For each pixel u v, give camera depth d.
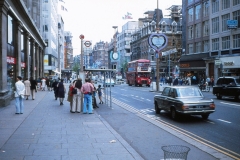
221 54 47.91
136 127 12.24
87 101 15.88
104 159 6.95
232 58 43.84
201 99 14.20
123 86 58.22
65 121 12.87
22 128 10.97
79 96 16.22
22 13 26.19
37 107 18.59
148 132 11.11
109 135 9.80
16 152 7.50
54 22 79.19
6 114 14.88
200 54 55.19
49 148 7.96
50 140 8.96
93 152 7.59
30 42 37.91
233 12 44.94
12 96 23.34
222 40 48.09
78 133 10.12
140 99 27.02
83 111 15.95
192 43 59.34
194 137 10.34
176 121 14.13
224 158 7.43
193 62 57.31
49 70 69.44
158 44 36.38
